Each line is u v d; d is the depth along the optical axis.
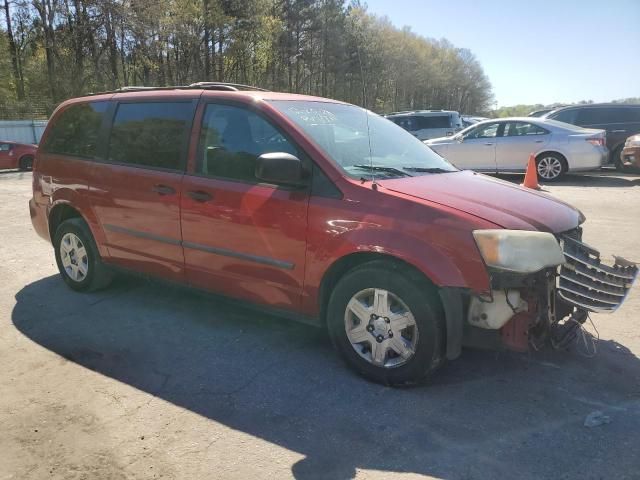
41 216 5.34
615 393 3.28
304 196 3.48
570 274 3.32
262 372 3.59
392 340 3.28
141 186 4.30
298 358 3.79
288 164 3.31
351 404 3.18
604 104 14.53
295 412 3.10
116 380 3.49
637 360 3.71
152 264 4.39
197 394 3.31
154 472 2.59
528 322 3.10
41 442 2.83
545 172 12.97
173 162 4.16
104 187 4.59
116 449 2.77
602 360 3.71
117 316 4.59
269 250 3.63
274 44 48.91
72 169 4.89
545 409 3.10
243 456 2.71
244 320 4.50
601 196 10.70
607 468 2.59
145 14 32.53
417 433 2.89
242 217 3.72
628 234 7.30
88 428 2.95
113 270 4.84
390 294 3.24
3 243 7.24
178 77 41.66
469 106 140.88
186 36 38.16
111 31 32.84
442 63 110.19
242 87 4.39
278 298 3.71
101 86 34.50
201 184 3.93
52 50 33.69
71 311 4.70
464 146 13.75
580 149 12.58
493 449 2.74
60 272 5.30
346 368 3.63
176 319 4.53
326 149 3.55
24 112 32.31
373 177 3.51
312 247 3.44
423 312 3.13
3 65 33.03
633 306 4.69
